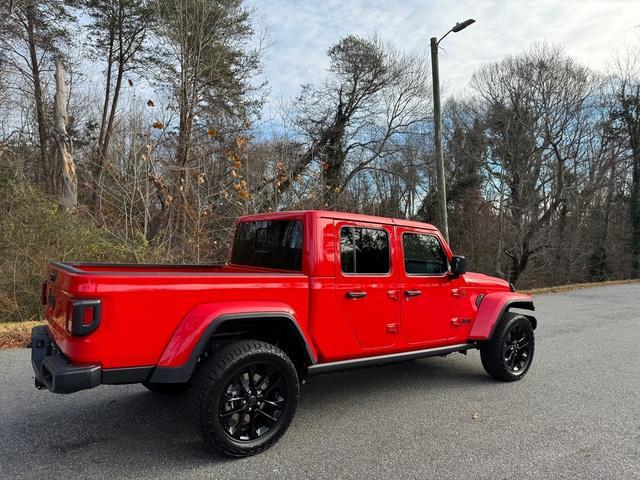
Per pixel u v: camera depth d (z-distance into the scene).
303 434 3.85
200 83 14.79
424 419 4.22
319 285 3.90
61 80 12.67
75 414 4.17
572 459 3.45
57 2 20.94
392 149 27.67
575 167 27.45
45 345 3.60
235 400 3.37
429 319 4.77
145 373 3.11
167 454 3.43
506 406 4.58
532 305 5.77
